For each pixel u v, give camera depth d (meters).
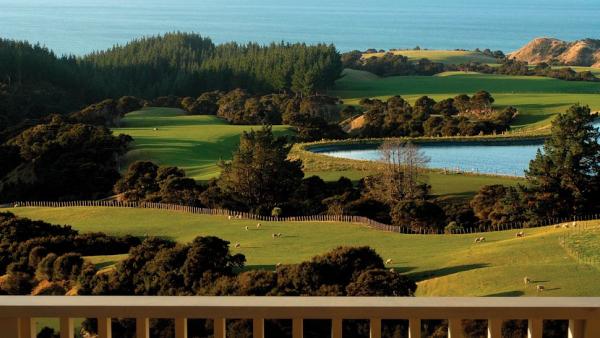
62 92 136.25
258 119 118.75
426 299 4.50
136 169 65.88
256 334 4.44
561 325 14.84
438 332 16.84
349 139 98.38
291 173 60.94
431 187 61.75
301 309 4.38
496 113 115.62
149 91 155.62
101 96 145.00
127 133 102.19
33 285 33.66
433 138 97.06
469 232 48.50
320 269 28.52
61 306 4.44
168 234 49.16
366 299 4.49
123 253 40.41
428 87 166.38
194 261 29.73
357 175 69.88
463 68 196.62
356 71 187.00
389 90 163.75
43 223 42.38
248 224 51.09
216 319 4.44
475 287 29.48
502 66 193.25
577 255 33.62
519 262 34.00
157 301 4.48
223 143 99.00
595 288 27.78
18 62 136.50
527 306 4.39
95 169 71.69
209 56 183.38
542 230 44.00
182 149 91.81
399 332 16.83
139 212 55.81
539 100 131.75
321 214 54.62
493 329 4.42
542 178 54.00
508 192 53.50
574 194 53.06
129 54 173.38
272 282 28.11
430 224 50.00
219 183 61.41
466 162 81.25
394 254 39.78
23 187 70.56
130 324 16.53
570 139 54.50
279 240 45.31
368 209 54.47
